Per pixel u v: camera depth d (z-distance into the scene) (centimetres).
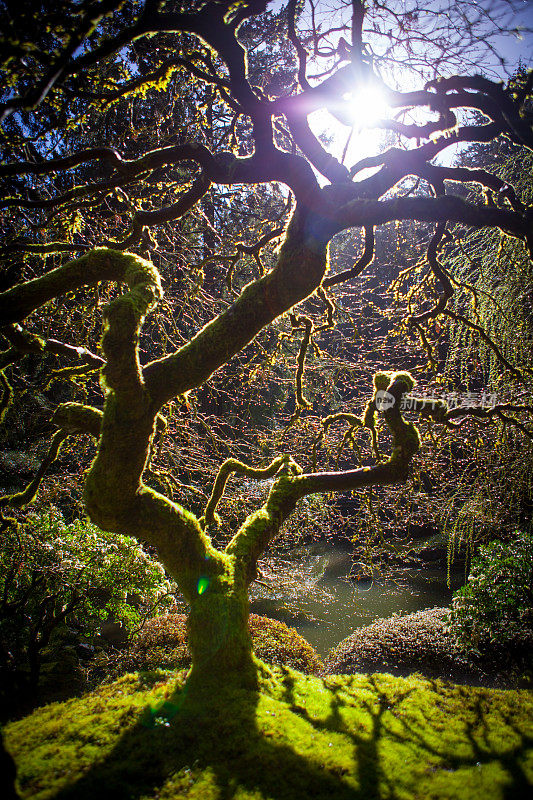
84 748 298
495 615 625
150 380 348
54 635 741
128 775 270
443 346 836
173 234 669
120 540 651
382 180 353
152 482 779
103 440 339
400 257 780
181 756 287
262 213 853
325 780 271
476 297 529
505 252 519
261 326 363
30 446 772
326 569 1114
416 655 662
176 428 653
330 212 326
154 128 600
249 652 389
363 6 353
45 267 641
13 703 425
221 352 358
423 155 350
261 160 333
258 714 329
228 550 435
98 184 380
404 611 906
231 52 304
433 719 356
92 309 561
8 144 413
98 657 721
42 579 621
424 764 295
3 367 444
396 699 386
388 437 788
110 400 341
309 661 629
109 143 660
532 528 654
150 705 346
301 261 342
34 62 337
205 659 370
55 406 764
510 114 298
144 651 642
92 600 677
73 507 711
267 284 354
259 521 455
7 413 698
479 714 364
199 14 288
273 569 709
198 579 394
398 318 872
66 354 439
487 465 571
